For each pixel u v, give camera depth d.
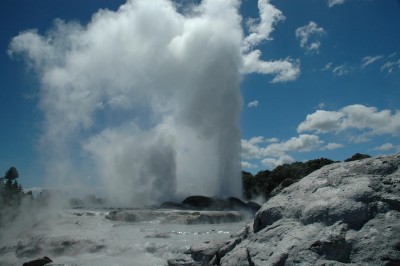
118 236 16.53
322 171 9.67
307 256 7.07
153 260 12.25
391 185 7.96
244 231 9.96
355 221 7.52
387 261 6.66
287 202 9.01
